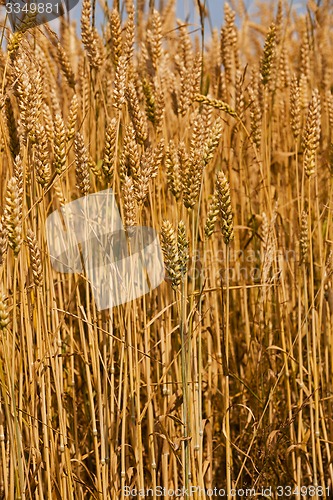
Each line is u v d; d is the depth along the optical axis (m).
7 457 2.42
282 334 2.99
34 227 2.58
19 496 2.12
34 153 2.32
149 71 3.29
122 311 2.56
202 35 3.53
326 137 3.99
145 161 2.33
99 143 3.53
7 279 2.63
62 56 3.19
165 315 2.79
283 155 3.61
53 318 2.46
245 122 4.05
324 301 3.18
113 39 3.03
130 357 2.41
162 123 3.00
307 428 3.30
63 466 2.55
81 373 3.19
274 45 3.34
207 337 3.09
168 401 2.68
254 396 3.04
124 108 2.88
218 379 3.37
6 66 2.43
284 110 4.19
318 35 4.76
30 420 2.41
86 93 3.38
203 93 3.70
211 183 3.71
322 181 3.97
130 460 2.97
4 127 2.53
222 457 3.33
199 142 2.40
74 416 2.67
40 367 2.47
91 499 2.72
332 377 3.07
